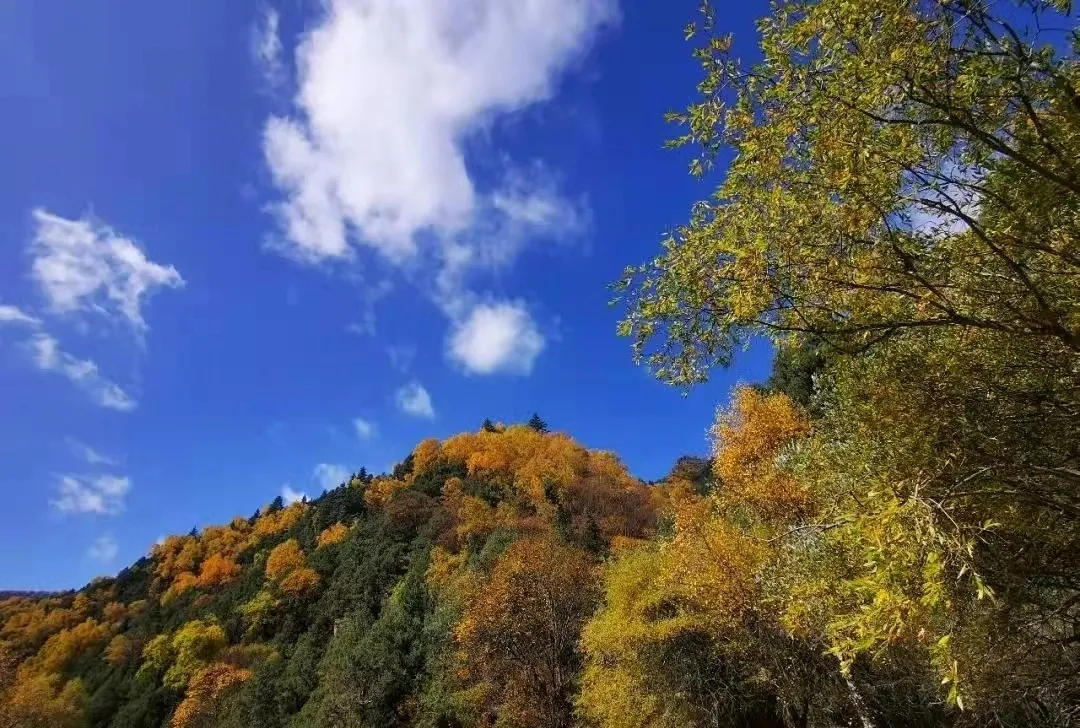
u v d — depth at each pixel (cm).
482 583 3703
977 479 511
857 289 503
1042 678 681
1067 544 525
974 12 410
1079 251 451
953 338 584
